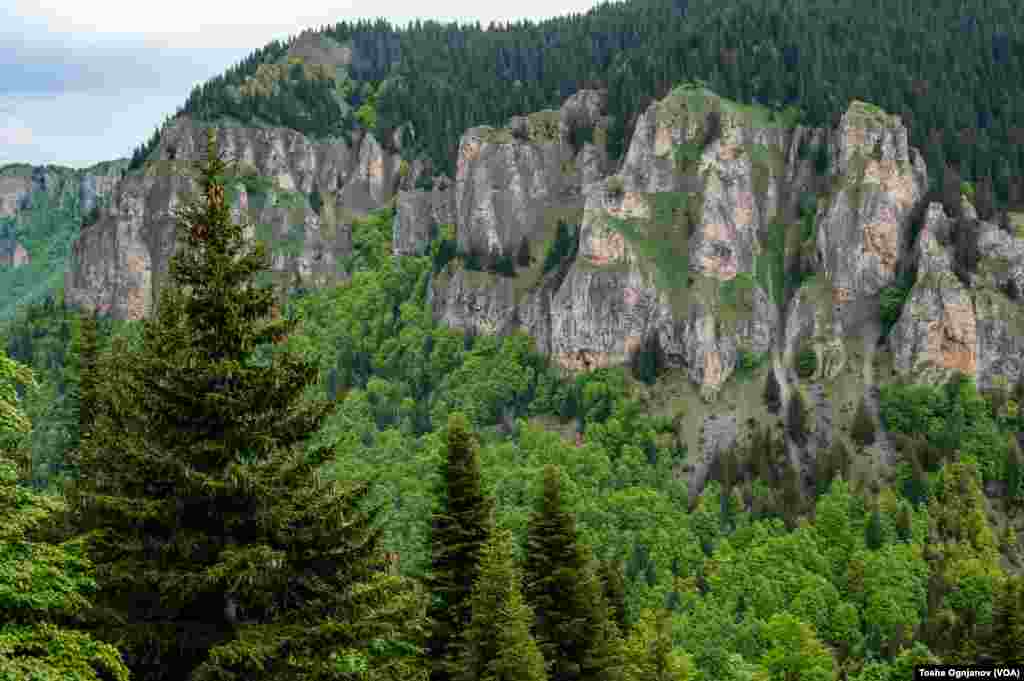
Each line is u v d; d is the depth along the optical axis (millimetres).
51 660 23719
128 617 27797
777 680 127062
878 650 150875
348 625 28312
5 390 26594
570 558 56969
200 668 25969
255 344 29219
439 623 50750
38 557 24828
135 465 27859
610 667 55969
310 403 29641
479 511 53750
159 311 30016
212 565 27922
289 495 28625
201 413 28484
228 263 29203
